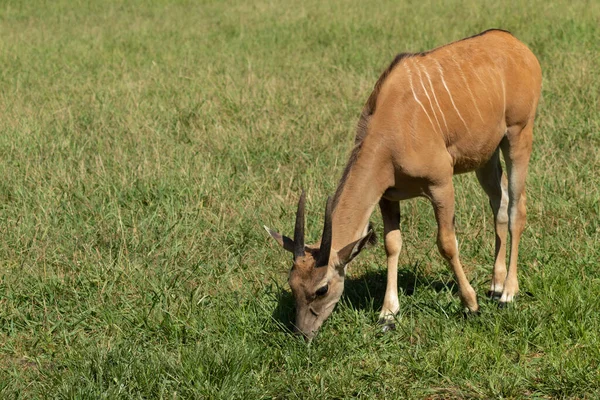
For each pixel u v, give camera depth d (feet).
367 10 55.72
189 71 42.55
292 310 20.95
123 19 60.34
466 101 20.49
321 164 29.48
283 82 39.11
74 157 30.53
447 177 20.20
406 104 19.89
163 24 57.16
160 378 18.15
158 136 32.12
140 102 36.94
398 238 21.03
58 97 38.42
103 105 36.42
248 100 36.35
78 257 24.16
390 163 19.88
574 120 31.99
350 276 23.41
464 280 20.56
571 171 27.27
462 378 17.90
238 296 21.89
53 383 18.22
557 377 17.43
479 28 47.09
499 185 22.45
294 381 18.03
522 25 46.37
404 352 19.07
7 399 17.75
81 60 46.50
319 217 25.66
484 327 19.74
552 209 25.48
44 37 53.16
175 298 21.89
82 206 26.89
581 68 36.52
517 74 21.79
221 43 49.24
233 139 32.01
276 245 24.64
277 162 30.07
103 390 17.72
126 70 43.68
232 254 24.20
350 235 19.67
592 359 17.97
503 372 17.89
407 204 26.43
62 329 20.94
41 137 32.40
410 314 20.97
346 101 35.88
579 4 50.44
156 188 27.81
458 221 25.68
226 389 17.49
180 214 26.48
